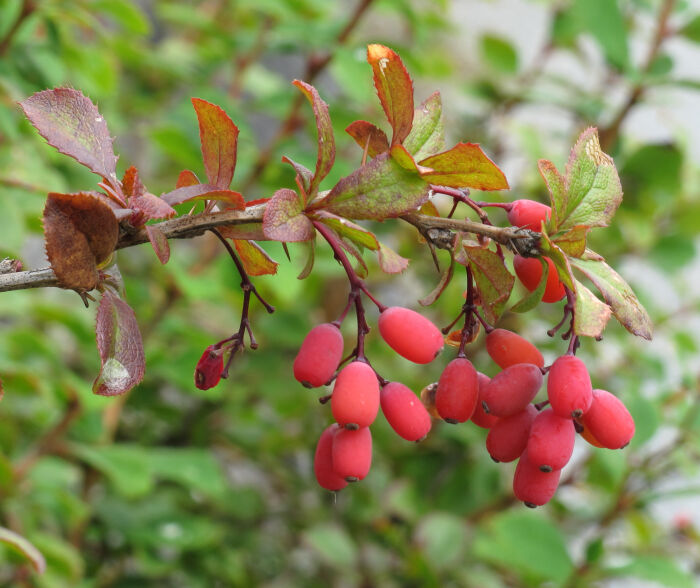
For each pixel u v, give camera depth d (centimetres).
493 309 25
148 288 57
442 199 60
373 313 67
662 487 62
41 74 45
